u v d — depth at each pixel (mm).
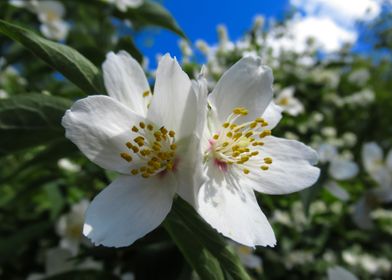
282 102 154
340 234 177
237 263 55
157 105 58
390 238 178
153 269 86
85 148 56
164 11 120
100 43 163
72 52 62
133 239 53
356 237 178
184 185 55
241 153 65
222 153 63
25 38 59
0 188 154
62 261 120
